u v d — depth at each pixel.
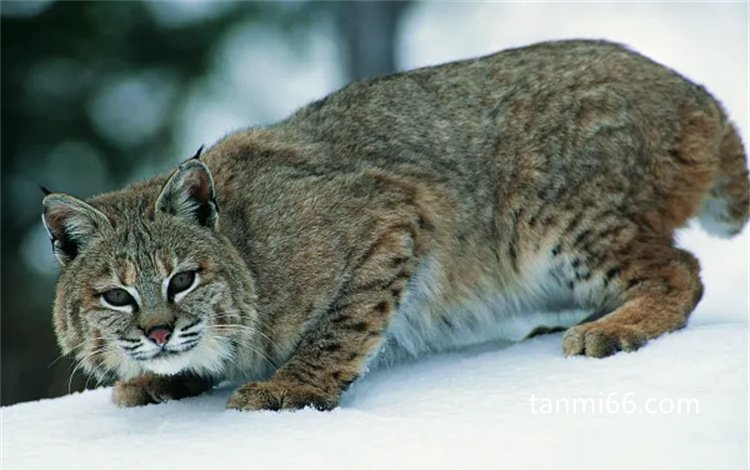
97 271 9.74
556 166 11.32
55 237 10.01
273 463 8.17
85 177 25.66
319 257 10.45
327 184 10.75
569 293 11.52
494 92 11.70
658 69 11.66
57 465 8.62
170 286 9.70
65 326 10.05
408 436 8.50
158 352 9.62
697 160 11.45
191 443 8.77
